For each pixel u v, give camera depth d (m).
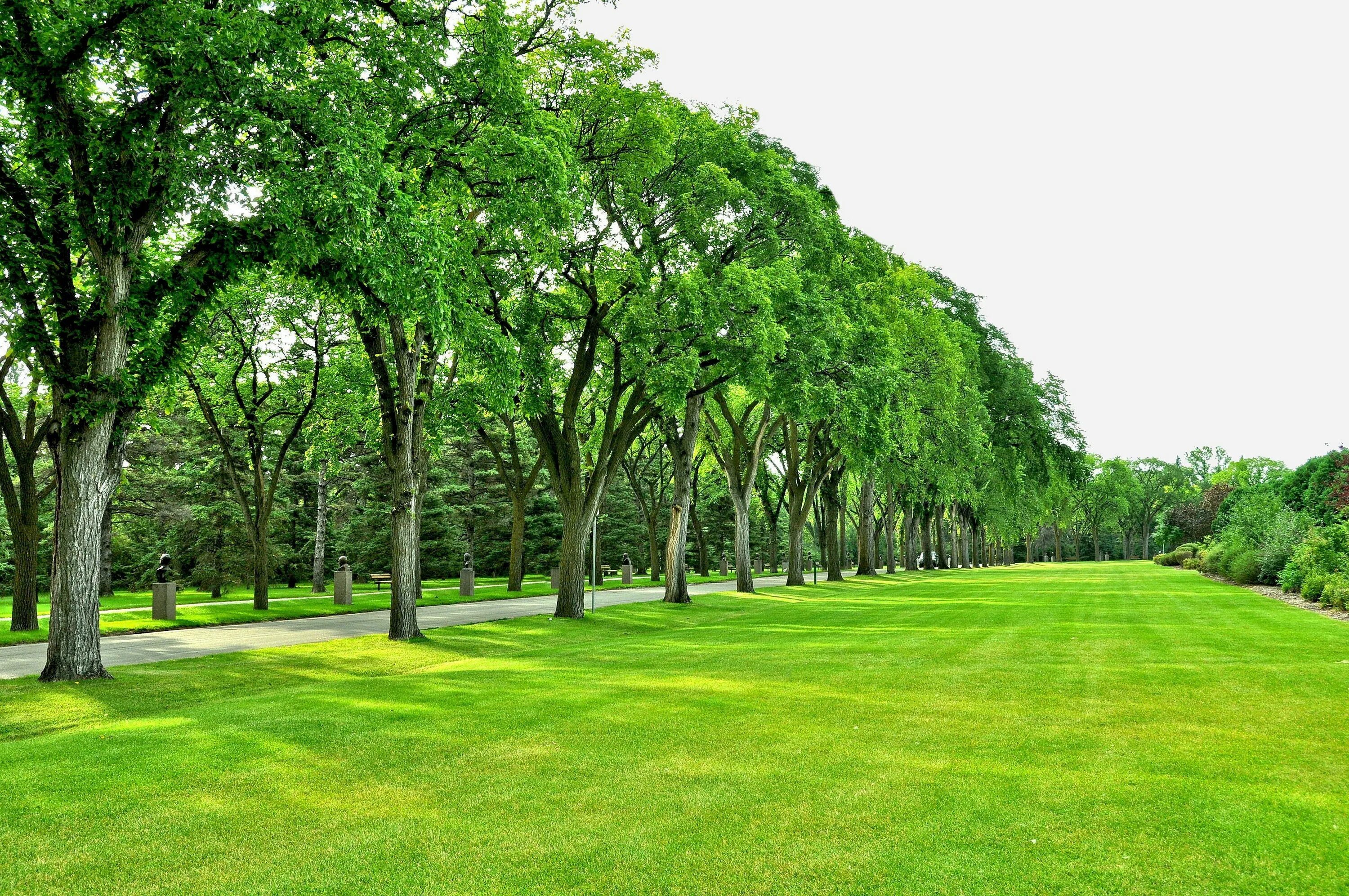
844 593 36.19
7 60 11.80
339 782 7.23
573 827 6.09
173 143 12.67
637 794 6.80
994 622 20.84
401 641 18.34
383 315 17.08
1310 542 29.31
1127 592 33.12
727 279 22.56
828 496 49.31
